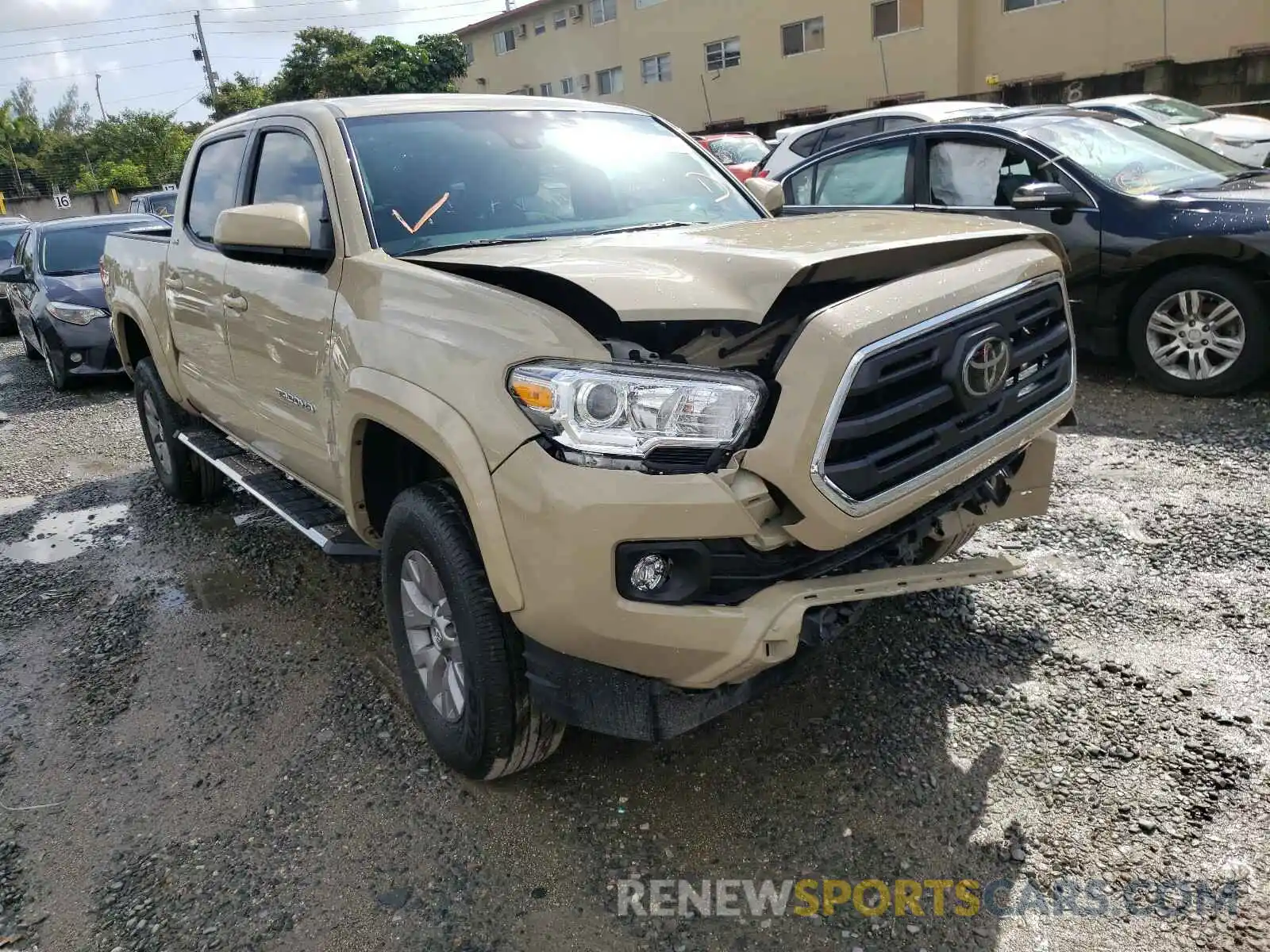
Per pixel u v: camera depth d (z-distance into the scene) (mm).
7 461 7086
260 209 3111
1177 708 2965
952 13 24297
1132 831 2500
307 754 3135
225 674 3697
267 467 4363
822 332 2223
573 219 3498
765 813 2686
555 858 2580
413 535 2750
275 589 4438
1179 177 6289
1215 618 3443
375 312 2859
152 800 2969
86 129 79125
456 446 2426
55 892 2604
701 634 2254
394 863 2607
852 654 3414
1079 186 6074
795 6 27641
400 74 35969
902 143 7117
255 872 2615
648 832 2650
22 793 3057
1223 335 5660
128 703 3551
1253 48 20328
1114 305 6027
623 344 2338
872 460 2326
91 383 9898
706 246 2564
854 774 2807
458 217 3295
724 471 2229
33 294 9672
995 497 3068
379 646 3809
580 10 34469
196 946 2377
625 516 2197
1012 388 2734
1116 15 22062
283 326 3412
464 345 2488
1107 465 4918
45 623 4289
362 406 2832
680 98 31953
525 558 2324
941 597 3748
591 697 2422
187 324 4504
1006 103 24656
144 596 4484
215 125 4664
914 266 2586
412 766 3023
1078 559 3963
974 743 2893
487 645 2555
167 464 5562
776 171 11125
